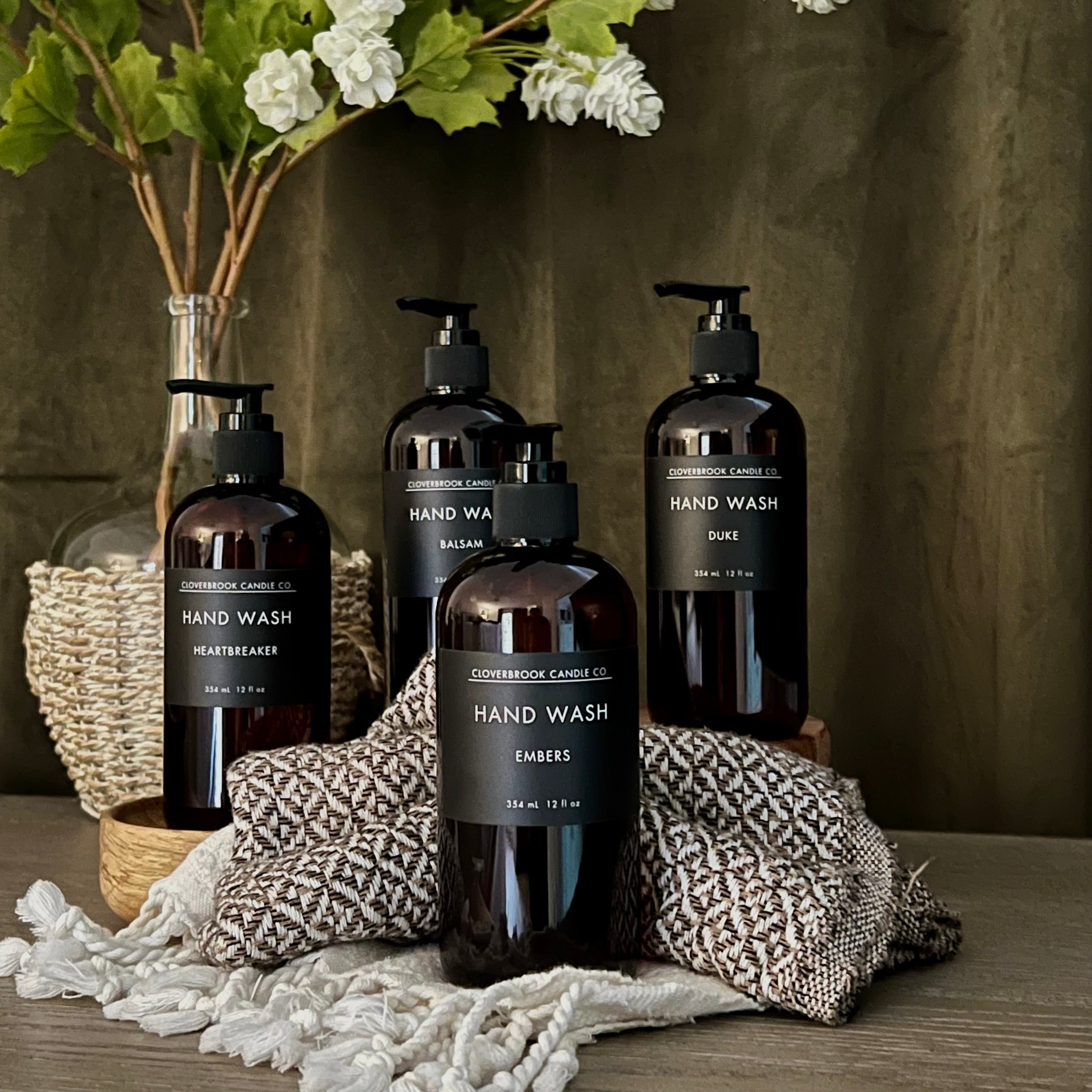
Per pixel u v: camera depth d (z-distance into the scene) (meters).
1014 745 0.99
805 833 0.62
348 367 1.07
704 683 0.73
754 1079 0.49
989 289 0.99
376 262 1.06
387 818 0.63
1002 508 0.99
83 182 1.09
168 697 0.74
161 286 1.09
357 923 0.58
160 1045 0.53
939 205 1.01
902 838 0.88
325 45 0.82
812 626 1.04
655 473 0.75
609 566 0.56
